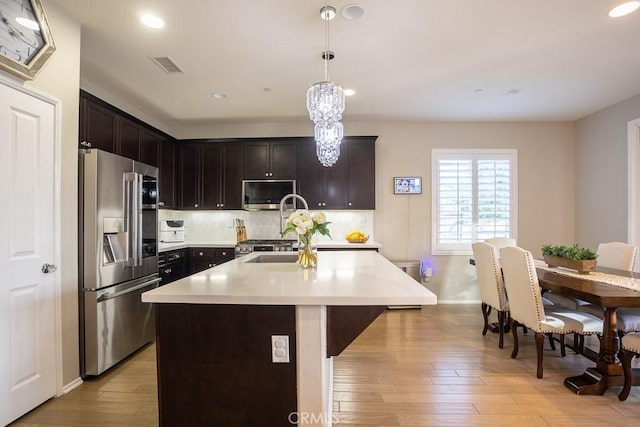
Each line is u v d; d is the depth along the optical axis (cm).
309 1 218
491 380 252
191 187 487
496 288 313
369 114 460
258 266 230
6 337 192
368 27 248
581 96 391
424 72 326
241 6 223
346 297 140
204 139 481
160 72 324
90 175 251
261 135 502
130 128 368
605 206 433
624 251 310
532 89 370
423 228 495
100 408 213
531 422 201
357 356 297
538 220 492
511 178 492
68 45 231
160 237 464
